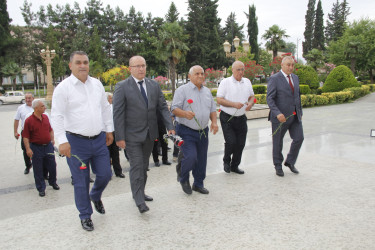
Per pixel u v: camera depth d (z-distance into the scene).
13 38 43.78
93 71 45.47
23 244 2.70
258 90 18.23
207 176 4.61
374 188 3.89
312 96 15.98
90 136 2.96
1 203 4.04
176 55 25.23
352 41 28.86
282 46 33.47
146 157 3.46
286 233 2.77
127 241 2.71
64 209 3.51
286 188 3.96
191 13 43.97
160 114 3.56
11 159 6.63
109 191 4.39
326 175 4.48
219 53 46.38
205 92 3.80
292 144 4.54
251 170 4.88
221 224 2.99
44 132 4.25
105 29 56.53
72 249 2.59
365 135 7.87
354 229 2.82
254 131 9.10
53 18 50.62
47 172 4.89
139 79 3.33
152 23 56.53
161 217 3.20
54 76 42.22
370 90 22.97
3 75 43.00
